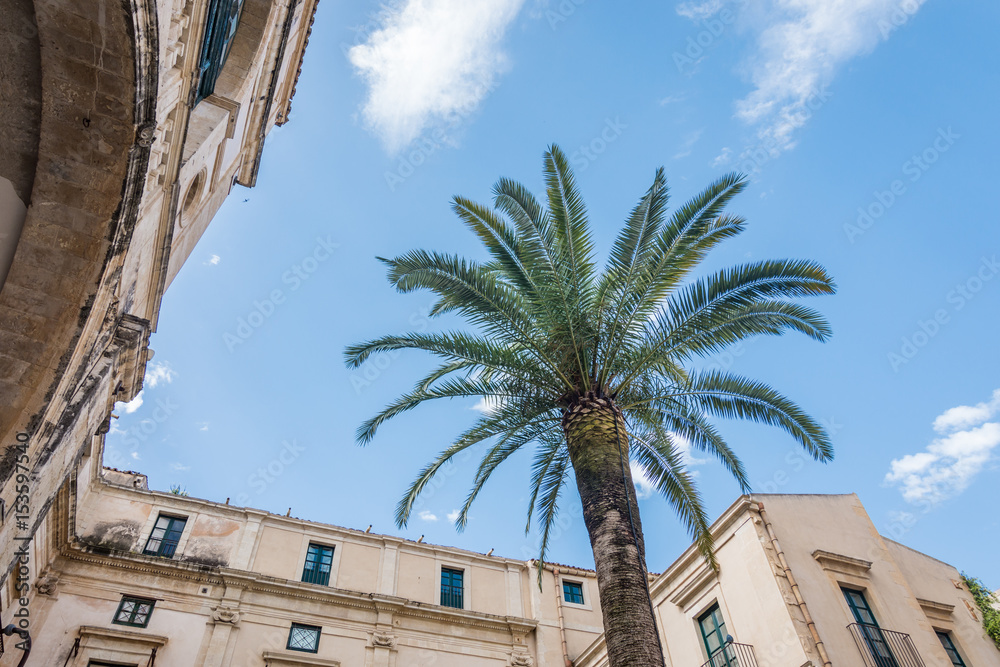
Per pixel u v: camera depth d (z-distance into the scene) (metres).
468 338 14.80
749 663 17.19
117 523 22.52
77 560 20.97
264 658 21.38
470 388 15.09
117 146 8.27
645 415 15.34
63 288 8.34
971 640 20.16
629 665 10.58
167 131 9.88
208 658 20.64
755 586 17.83
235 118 15.84
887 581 18.98
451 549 27.22
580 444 13.29
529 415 15.02
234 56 16.09
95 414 11.22
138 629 20.50
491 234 15.04
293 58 21.50
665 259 14.23
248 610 22.28
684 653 19.62
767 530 18.41
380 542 26.22
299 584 23.14
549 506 16.25
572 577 28.47
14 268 8.22
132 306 11.84
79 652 19.30
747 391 14.86
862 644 16.47
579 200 14.95
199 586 22.12
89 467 20.25
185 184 13.13
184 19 9.48
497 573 27.48
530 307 15.09
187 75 10.31
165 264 12.84
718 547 19.45
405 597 25.05
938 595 21.08
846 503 20.81
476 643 24.81
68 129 8.14
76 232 8.35
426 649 23.89
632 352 14.58
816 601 17.14
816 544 18.84
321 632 22.81
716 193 14.29
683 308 14.17
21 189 8.33
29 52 7.87
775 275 13.91
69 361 8.28
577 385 14.23
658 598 21.45
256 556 23.84
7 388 8.02
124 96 8.05
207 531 23.73
